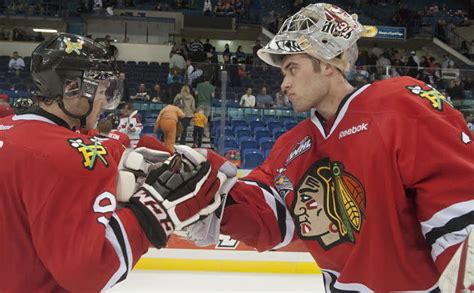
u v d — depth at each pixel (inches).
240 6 693.3
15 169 50.9
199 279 212.1
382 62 569.0
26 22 613.3
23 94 258.2
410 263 54.4
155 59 542.9
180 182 55.3
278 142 71.8
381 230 53.7
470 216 47.8
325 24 58.1
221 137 228.7
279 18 692.1
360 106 57.2
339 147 58.2
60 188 49.3
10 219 51.7
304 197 62.7
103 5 656.4
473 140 53.6
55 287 53.8
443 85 225.0
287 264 227.3
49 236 48.7
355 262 56.1
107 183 51.4
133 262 51.2
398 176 52.3
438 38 698.2
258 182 71.2
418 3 780.0
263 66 246.4
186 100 232.5
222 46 694.5
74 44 56.7
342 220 58.3
